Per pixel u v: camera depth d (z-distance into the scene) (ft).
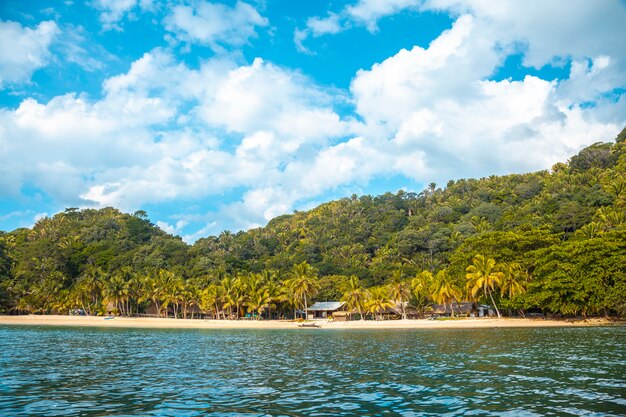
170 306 480.23
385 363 117.70
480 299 354.33
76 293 449.48
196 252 634.02
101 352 151.53
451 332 245.45
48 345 177.68
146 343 190.49
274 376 98.22
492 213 640.99
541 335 205.67
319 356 136.77
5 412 65.05
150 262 585.63
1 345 176.55
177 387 85.05
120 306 460.55
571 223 481.87
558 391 77.61
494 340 183.21
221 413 64.54
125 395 77.30
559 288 289.74
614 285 279.08
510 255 352.69
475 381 88.63
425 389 81.25
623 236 289.33
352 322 335.67
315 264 613.93
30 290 487.61
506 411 64.54
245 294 416.67
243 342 195.93
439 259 555.69
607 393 75.66
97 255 592.19
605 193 504.84
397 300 368.89
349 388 83.05
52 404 70.23
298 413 64.34
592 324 292.61
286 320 408.87
